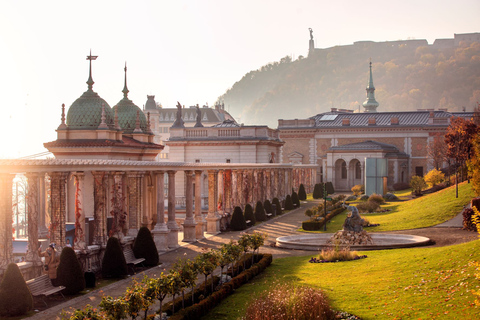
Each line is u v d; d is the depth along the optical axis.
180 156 75.88
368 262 31.23
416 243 37.38
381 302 22.27
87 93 44.34
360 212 61.34
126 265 30.59
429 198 58.62
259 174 65.81
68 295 26.02
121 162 33.41
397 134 106.94
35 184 26.17
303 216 62.22
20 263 25.69
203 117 173.62
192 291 23.94
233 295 26.05
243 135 74.81
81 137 42.62
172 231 40.22
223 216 50.50
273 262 34.47
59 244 27.97
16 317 22.42
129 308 18.53
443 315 19.50
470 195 51.69
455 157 64.88
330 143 111.12
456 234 40.44
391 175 101.44
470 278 22.53
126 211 35.16
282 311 20.41
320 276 28.59
